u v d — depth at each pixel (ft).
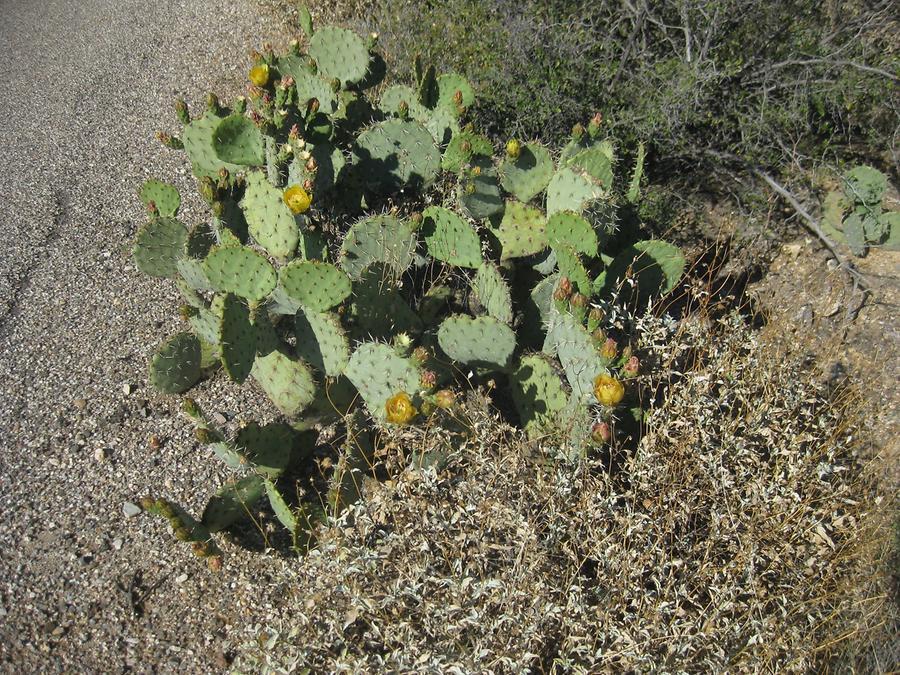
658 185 8.33
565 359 5.01
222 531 5.17
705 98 7.86
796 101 8.04
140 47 13.16
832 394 6.25
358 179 6.68
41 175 9.45
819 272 7.70
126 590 4.97
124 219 8.59
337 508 4.83
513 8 9.06
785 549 4.55
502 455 4.92
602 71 8.27
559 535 4.47
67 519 5.38
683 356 5.77
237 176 6.92
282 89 5.70
